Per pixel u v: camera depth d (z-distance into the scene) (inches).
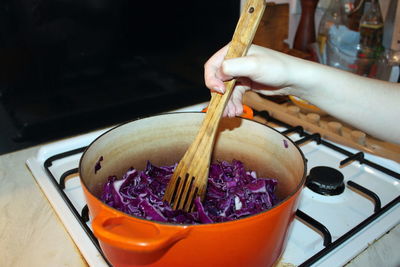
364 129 22.4
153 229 14.6
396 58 36.1
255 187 21.6
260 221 15.3
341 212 23.5
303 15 40.2
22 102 30.1
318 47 40.3
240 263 16.1
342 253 20.0
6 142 30.5
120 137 21.9
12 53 28.2
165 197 21.4
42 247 20.8
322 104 22.1
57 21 28.9
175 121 23.7
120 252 15.7
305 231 22.0
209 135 20.1
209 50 36.9
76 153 28.1
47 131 32.0
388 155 29.6
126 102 34.8
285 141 21.0
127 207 20.7
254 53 20.1
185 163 20.7
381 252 20.6
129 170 22.4
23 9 27.4
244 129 23.4
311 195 24.9
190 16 34.2
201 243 15.0
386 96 21.1
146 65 34.3
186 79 37.0
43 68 29.9
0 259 20.0
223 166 24.3
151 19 32.6
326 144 29.9
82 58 31.2
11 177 27.0
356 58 38.3
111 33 31.5
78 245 20.2
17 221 22.6
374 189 25.6
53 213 23.4
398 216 22.5
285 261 20.1
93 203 16.0
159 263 15.6
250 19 18.4
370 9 37.9
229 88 19.7
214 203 21.7
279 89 22.9
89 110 33.3
